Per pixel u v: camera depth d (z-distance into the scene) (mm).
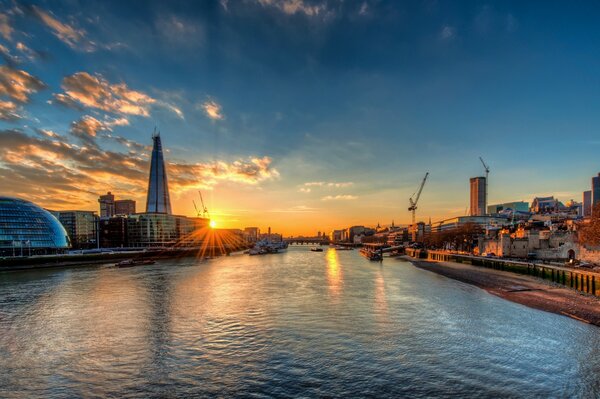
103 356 38250
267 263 173125
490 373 32656
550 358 35938
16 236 181750
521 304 60531
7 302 67125
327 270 129250
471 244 192500
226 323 50000
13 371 34906
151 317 53969
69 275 117125
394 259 198125
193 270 133750
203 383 31812
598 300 60969
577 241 126125
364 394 29281
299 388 30500
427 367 34094
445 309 57031
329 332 44969
